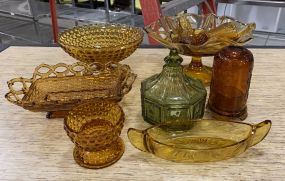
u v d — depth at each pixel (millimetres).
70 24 2025
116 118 483
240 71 540
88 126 473
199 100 524
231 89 547
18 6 2383
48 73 646
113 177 445
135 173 452
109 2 2061
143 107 548
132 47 668
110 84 623
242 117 557
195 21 796
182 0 1251
